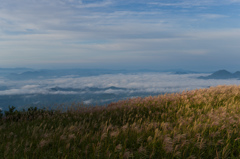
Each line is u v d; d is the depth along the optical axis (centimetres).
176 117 875
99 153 539
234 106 923
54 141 629
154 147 566
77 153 548
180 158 514
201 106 1030
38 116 1074
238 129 658
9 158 521
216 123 662
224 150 516
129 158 523
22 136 707
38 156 541
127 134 661
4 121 1015
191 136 618
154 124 733
